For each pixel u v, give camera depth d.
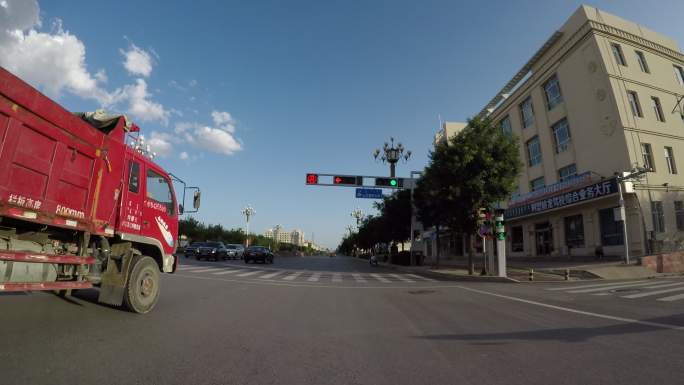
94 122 7.30
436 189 22.36
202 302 9.41
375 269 31.41
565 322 7.65
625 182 23.16
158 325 6.57
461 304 10.31
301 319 7.70
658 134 26.16
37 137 5.51
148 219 8.09
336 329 6.84
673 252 22.00
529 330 6.87
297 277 19.20
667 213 24.36
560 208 27.61
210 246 34.78
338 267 32.84
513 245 35.50
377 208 44.78
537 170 33.38
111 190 7.03
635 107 26.56
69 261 6.21
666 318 8.04
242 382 4.04
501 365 4.78
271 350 5.31
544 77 32.38
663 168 25.67
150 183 8.27
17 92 5.10
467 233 22.58
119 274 7.34
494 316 8.37
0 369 4.05
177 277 15.78
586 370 4.57
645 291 12.96
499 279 19.27
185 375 4.17
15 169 5.18
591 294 12.66
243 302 9.70
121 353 4.86
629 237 23.81
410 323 7.50
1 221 5.27
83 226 6.38
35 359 4.43
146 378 4.03
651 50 28.53
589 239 26.36
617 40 27.58
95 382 3.85
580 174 26.62
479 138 21.59
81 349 4.92
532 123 34.31
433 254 55.62
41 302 7.80
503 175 21.28
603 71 26.41
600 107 26.67
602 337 6.30
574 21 28.88
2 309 6.93
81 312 7.20
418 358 5.07
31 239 6.10
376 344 5.80
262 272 21.75
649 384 4.09
